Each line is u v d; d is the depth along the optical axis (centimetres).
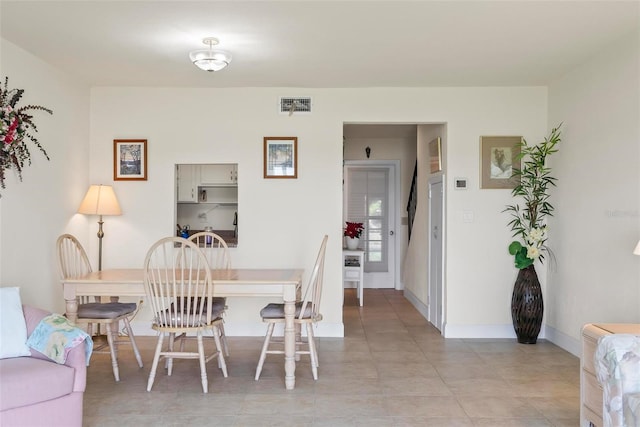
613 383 215
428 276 547
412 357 405
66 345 246
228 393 321
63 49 364
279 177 475
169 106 476
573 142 415
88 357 258
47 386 234
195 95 477
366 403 304
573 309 414
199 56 338
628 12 296
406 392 323
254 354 413
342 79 447
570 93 422
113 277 357
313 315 349
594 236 381
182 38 342
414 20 309
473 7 290
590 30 327
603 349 223
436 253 514
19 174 355
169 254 472
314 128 476
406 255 727
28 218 369
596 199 378
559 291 439
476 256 471
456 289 472
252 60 391
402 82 456
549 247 460
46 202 395
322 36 338
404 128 701
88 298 428
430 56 380
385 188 781
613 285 355
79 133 451
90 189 449
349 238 645
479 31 328
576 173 410
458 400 310
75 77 439
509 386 335
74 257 417
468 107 473
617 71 350
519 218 469
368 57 383
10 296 274
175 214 482
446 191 477
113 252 475
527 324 443
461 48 362
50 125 402
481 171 471
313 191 476
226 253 434
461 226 472
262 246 476
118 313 349
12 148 346
